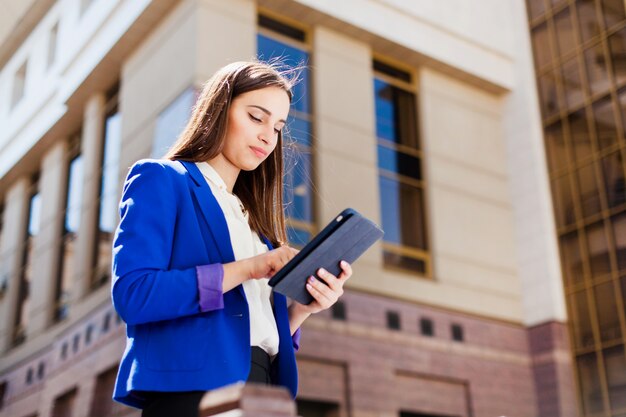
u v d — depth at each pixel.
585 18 13.68
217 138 1.67
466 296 12.62
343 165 11.88
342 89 12.41
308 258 1.54
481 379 12.18
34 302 12.54
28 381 11.95
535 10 14.70
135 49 12.06
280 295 1.69
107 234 11.20
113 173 11.57
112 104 12.27
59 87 13.30
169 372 1.42
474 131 14.04
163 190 1.54
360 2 12.94
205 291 1.44
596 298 12.52
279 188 1.89
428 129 13.34
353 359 10.90
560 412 12.30
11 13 14.41
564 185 13.40
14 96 14.89
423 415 11.40
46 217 13.03
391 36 13.19
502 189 13.99
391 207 12.27
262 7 11.94
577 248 12.96
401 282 11.93
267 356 1.60
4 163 14.66
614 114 12.84
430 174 13.04
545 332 12.91
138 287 1.41
